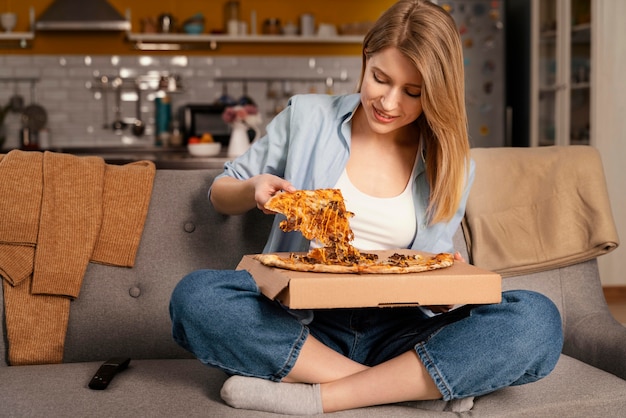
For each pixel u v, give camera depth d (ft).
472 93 21.99
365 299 5.00
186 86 22.39
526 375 5.61
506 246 7.40
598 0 16.55
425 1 6.02
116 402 5.42
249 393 5.32
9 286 6.63
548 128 19.10
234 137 17.25
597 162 7.67
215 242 7.07
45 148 20.63
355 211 6.30
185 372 6.19
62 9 21.20
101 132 22.04
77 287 6.66
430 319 5.91
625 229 16.79
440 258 5.59
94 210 6.82
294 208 5.50
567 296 7.42
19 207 6.69
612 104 16.66
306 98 6.72
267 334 5.35
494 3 21.85
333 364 5.49
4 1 21.58
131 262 6.85
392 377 5.40
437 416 5.38
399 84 5.86
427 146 6.43
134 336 6.82
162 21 21.85
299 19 22.72
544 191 7.57
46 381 5.89
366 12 22.97
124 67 22.08
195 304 5.32
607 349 6.55
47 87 21.84
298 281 4.89
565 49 18.12
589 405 5.70
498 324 5.44
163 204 7.10
